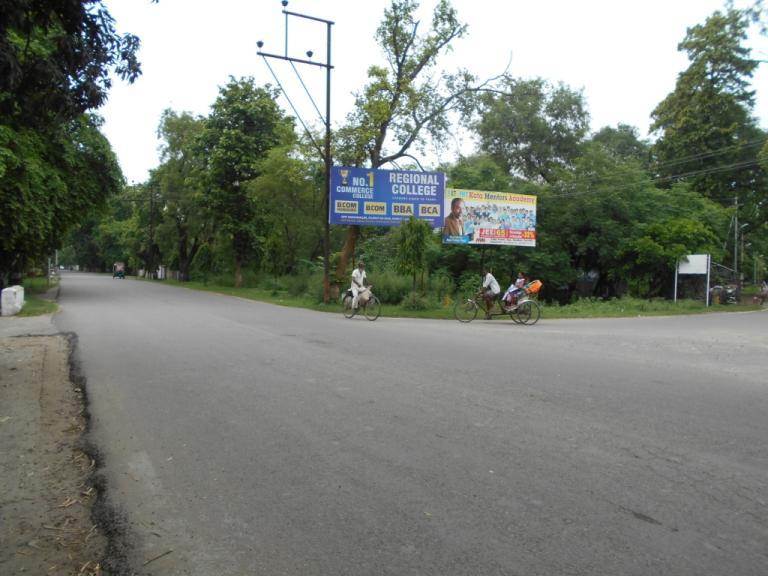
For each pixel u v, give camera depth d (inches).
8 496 154.6
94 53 266.8
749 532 130.0
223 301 967.0
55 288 1323.8
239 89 1419.8
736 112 1253.1
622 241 1184.2
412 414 225.9
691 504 144.5
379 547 123.9
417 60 983.6
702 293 1211.9
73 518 141.7
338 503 146.0
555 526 132.7
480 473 164.9
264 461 176.4
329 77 856.9
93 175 971.3
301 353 373.4
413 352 381.1
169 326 535.8
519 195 1044.5
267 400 248.7
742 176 1440.7
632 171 1259.8
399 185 928.9
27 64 252.4
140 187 2367.1
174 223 1936.5
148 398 254.4
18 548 127.0
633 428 207.6
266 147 1403.8
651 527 132.3
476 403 242.7
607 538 127.0
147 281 2011.6
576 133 1707.7
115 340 435.5
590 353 391.2
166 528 134.8
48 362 346.6
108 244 3171.8
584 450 184.1
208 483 160.4
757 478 161.6
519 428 207.3
